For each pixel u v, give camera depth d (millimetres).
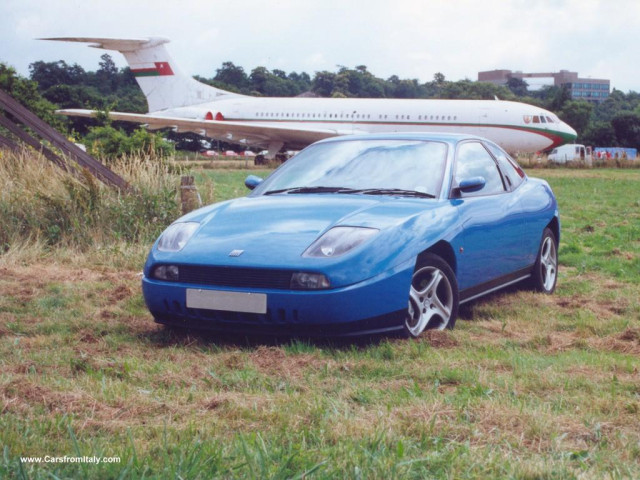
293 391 3234
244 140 38750
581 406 3043
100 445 2441
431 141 5316
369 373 3633
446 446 2502
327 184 5059
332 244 4121
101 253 7504
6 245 7684
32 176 8484
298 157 5527
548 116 34406
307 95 107375
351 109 36531
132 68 43500
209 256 4227
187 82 42906
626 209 14844
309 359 3838
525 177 6152
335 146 5496
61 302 5461
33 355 3900
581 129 90875
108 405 2992
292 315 4023
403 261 4227
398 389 3305
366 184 4988
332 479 2168
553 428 2709
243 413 2869
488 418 2812
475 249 4930
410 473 2232
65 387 3221
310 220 4387
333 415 2836
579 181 26734
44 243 7766
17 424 2643
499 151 5891
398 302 4195
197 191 8664
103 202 8320
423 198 4809
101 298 5633
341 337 4250
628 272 7230
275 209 4637
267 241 4234
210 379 3447
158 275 4406
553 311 5395
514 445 2553
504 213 5363
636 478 2254
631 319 5172
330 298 3967
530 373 3588
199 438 2537
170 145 15141
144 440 2529
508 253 5453
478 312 5355
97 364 3676
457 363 3803
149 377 3484
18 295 5699
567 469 2299
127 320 4934
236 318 4164
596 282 6762
